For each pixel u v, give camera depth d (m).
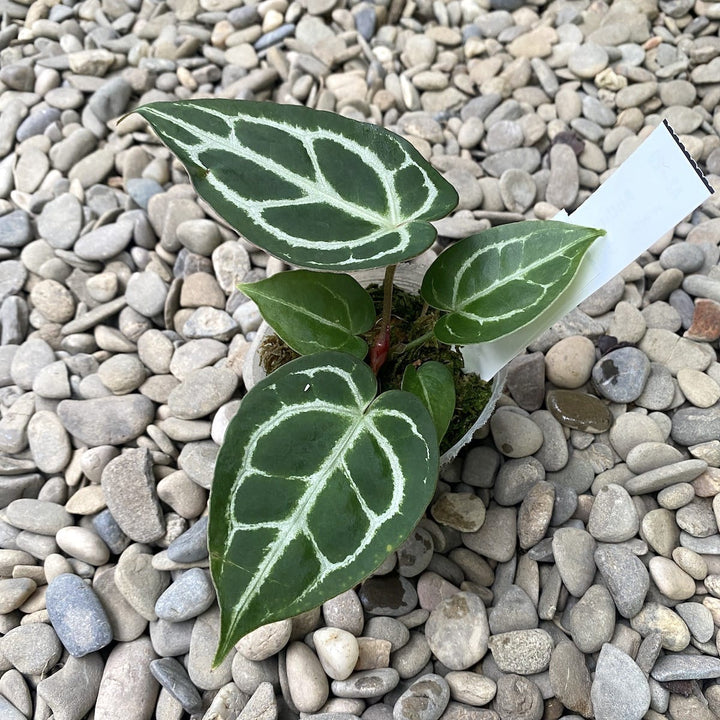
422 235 0.21
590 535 0.28
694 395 0.31
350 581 0.19
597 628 0.26
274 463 0.20
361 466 0.20
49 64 0.46
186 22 0.49
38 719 0.25
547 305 0.22
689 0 0.46
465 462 0.30
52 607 0.27
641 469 0.29
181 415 0.31
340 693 0.25
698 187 0.20
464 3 0.49
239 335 0.34
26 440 0.32
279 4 0.48
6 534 0.29
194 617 0.27
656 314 0.34
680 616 0.26
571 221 0.24
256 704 0.25
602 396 0.32
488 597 0.28
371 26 0.47
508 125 0.41
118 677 0.26
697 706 0.25
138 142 0.43
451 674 0.26
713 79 0.42
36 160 0.42
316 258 0.20
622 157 0.40
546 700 0.25
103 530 0.29
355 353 0.24
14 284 0.37
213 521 0.19
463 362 0.28
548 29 0.45
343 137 0.22
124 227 0.38
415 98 0.44
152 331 0.35
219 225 0.38
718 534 0.28
